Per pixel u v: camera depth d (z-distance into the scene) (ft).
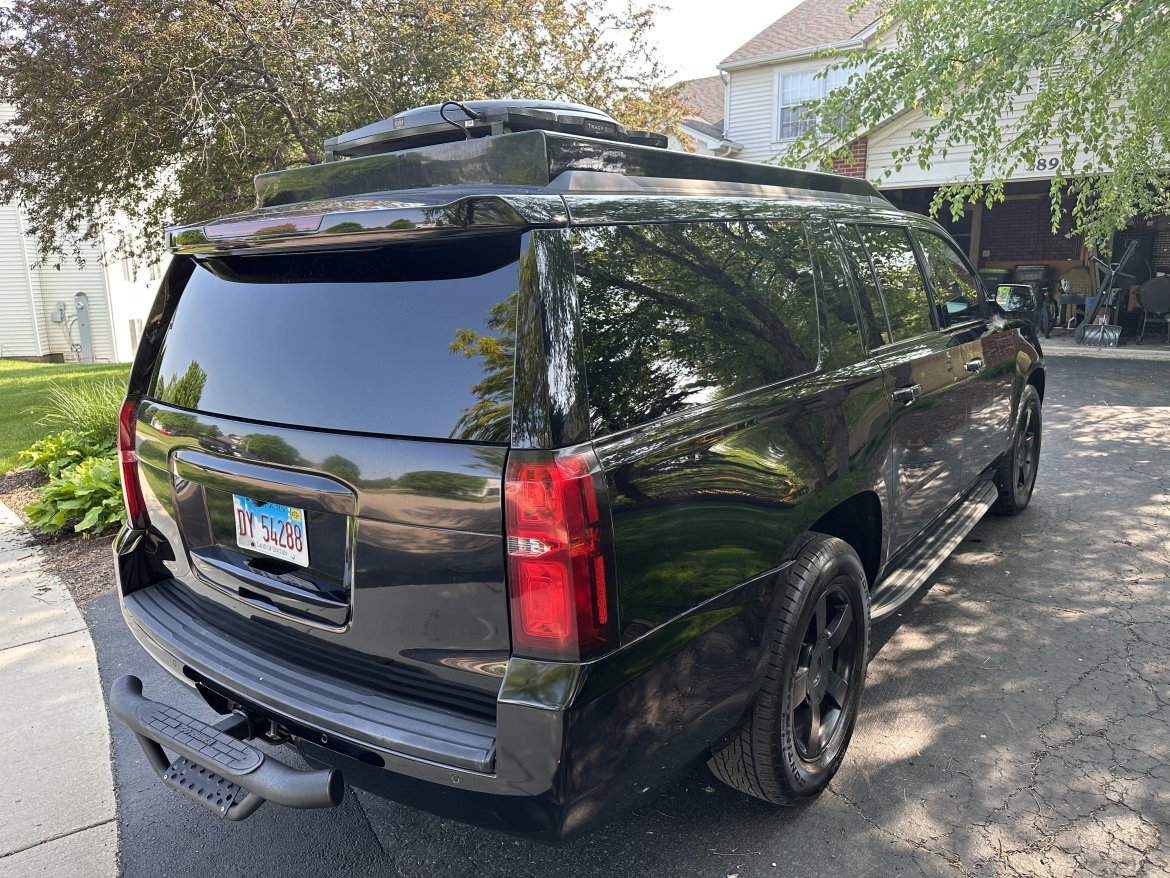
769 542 7.95
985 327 14.49
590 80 40.34
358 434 6.70
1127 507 18.48
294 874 8.45
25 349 86.02
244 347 7.77
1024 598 13.91
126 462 9.27
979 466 14.46
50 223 37.24
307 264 7.45
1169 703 10.69
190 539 8.54
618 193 7.31
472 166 7.70
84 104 30.89
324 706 6.88
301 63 31.50
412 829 9.11
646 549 6.50
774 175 10.23
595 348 6.41
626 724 6.38
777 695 8.09
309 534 7.16
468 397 6.24
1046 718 10.44
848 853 8.30
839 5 65.98
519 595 5.98
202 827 9.20
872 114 26.50
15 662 13.12
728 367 7.82
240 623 8.18
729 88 64.44
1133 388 34.45
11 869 8.59
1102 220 29.01
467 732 6.31
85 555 18.04
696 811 9.07
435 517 6.25
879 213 11.85
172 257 8.86
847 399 9.45
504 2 35.88
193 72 30.17
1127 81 26.86
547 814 6.03
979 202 63.98
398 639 6.66
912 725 10.41
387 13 32.50
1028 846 8.28
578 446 6.09
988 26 25.03
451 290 6.50
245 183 34.42
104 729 11.20
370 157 8.50
